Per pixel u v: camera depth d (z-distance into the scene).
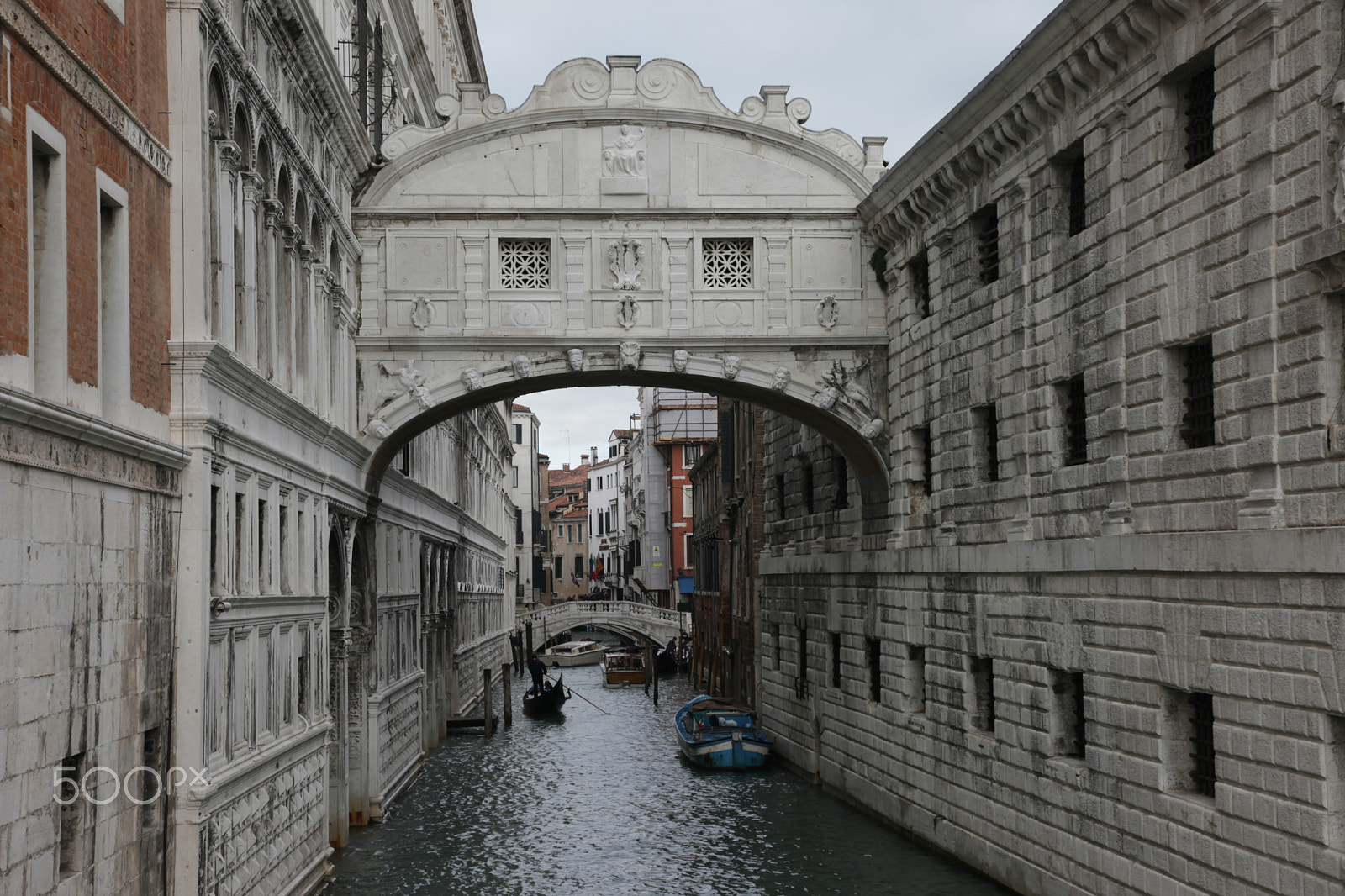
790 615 32.62
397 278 24.12
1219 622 14.31
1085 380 17.45
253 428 15.95
